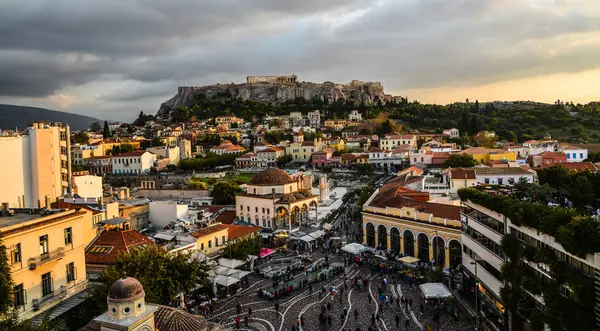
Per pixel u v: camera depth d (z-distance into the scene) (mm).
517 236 52438
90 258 71438
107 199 109812
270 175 126000
